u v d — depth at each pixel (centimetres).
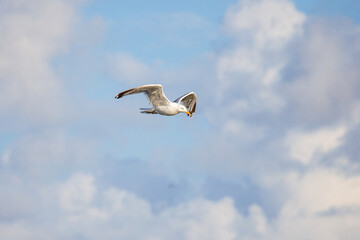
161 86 2695
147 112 2848
